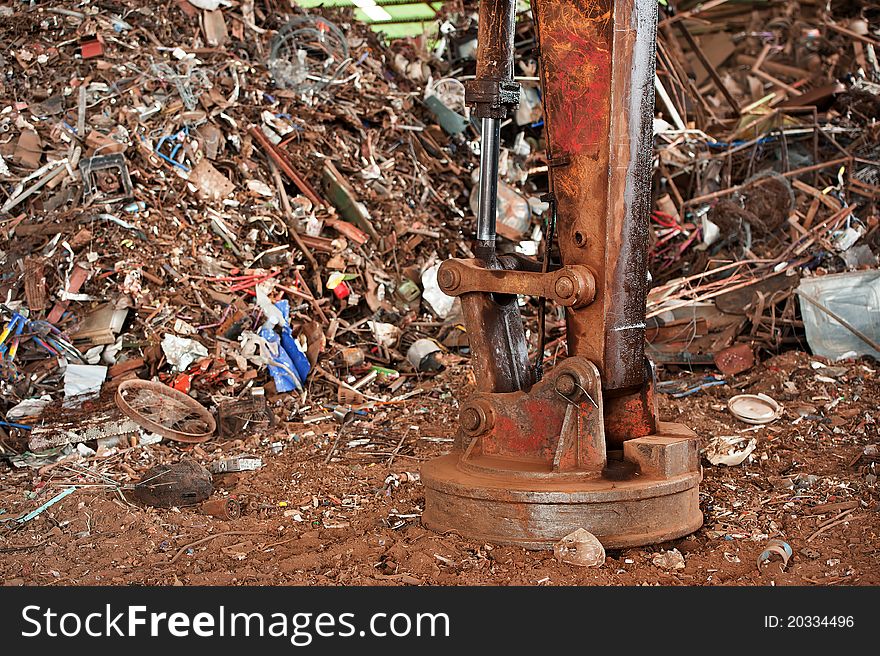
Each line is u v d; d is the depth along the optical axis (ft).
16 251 30.07
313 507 19.44
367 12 63.62
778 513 18.12
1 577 15.51
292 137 39.42
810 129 45.78
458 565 15.08
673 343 32.60
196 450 24.50
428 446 24.64
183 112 36.52
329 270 34.88
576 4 15.15
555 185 15.83
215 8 42.78
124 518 18.51
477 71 16.93
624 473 15.88
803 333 32.22
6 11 39.09
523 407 16.47
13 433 25.36
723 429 24.95
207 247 32.73
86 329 28.99
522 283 16.08
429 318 35.94
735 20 67.46
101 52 38.06
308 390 29.94
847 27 59.67
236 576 15.21
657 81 51.34
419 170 43.19
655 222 42.55
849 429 24.41
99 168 32.24
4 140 33.58
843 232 36.83
